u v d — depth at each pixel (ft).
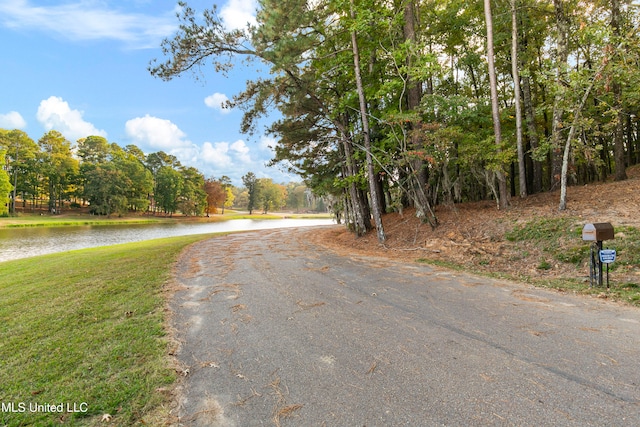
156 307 15.52
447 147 32.58
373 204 37.63
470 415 6.73
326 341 10.97
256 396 7.91
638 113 47.93
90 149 180.86
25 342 11.65
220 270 25.05
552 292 15.76
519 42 43.04
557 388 7.57
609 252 15.79
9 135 136.67
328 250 36.29
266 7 32.65
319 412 7.13
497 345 10.04
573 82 23.98
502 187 33.17
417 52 36.50
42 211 155.43
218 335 11.96
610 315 12.31
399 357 9.53
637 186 30.25
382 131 42.37
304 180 55.01
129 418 7.27
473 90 54.65
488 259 23.81
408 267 23.70
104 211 154.71
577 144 25.86
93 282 20.77
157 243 48.21
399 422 6.63
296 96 36.81
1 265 32.48
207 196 212.84
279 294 17.40
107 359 10.16
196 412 7.38
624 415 6.50
